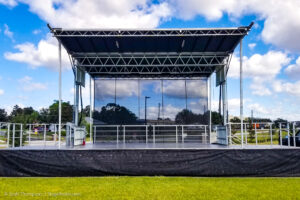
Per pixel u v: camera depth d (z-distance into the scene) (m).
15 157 7.00
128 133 12.13
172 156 6.97
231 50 9.48
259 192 5.26
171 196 4.95
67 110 41.41
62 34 7.62
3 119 71.81
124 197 4.88
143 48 9.52
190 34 7.63
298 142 11.46
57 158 6.96
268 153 6.95
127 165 6.95
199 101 12.53
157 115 12.44
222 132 9.46
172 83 12.63
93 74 12.43
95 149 7.00
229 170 6.90
